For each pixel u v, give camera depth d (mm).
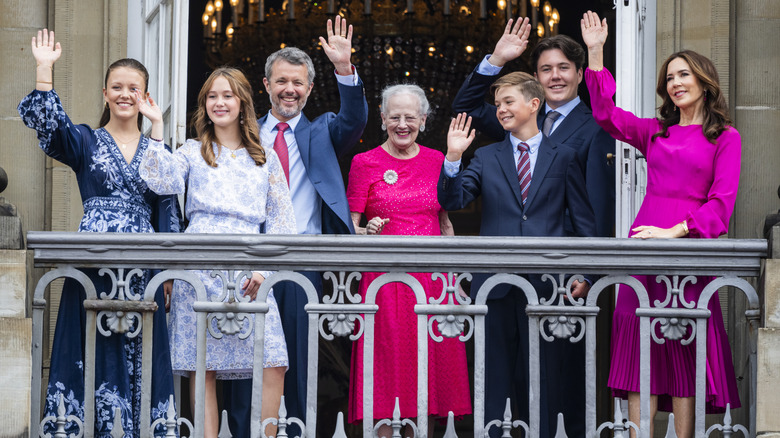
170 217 11977
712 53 15469
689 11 15539
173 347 11766
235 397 12484
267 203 12328
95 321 10969
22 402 10898
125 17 15938
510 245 11000
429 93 25969
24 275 11102
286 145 13102
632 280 11086
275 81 13031
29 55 15688
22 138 15609
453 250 11008
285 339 12648
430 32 24938
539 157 13188
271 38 25469
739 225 15359
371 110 27172
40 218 15602
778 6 15578
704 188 11680
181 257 10961
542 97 13242
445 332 11008
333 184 12922
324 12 25109
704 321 11070
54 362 11297
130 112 12000
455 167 12617
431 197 13164
